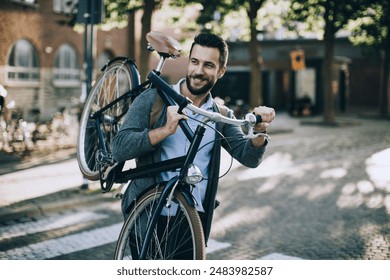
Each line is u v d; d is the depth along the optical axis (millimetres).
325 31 23641
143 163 3160
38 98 24125
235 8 21094
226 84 36625
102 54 28156
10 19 22562
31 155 13102
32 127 14219
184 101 2816
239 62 35438
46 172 10727
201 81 3090
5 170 10922
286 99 40281
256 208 7922
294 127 24172
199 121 2895
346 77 35969
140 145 2881
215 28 22109
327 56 24469
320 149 15680
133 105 3119
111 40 28109
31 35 23578
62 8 25031
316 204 8203
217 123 3258
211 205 3223
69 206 7812
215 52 3068
